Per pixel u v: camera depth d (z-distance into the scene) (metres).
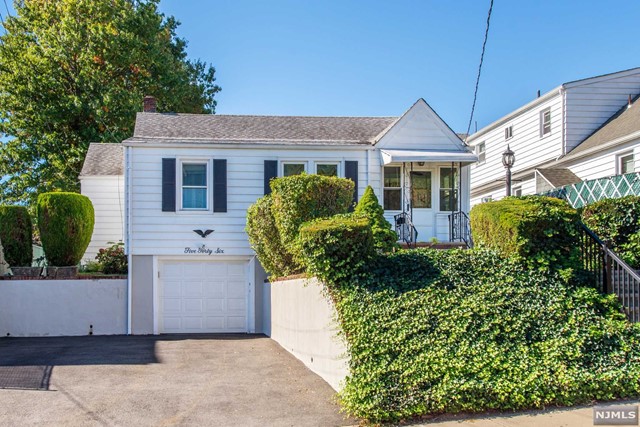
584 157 20.91
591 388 8.19
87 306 18.28
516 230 9.86
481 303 9.09
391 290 9.16
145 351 14.23
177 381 10.63
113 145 25.78
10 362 12.50
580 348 8.63
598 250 10.29
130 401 9.23
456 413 7.96
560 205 10.36
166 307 18.77
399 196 19.42
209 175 18.55
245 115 21.55
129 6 31.92
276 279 15.96
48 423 8.14
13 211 18.58
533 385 8.09
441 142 19.41
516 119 25.69
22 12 30.77
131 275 18.33
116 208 22.84
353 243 9.48
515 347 8.62
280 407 8.84
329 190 13.59
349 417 8.19
